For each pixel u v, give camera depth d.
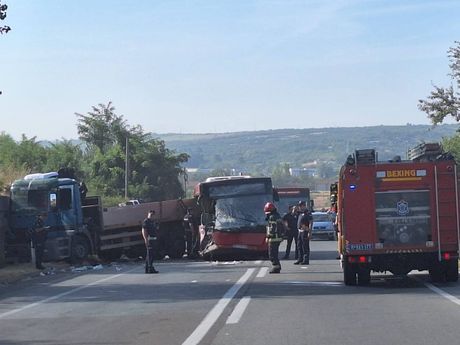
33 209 29.89
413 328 12.19
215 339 11.59
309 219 26.89
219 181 29.55
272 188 29.62
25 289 20.98
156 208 33.19
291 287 18.94
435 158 18.64
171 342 11.46
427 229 18.27
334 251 36.06
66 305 16.66
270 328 12.51
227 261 29.73
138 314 14.70
